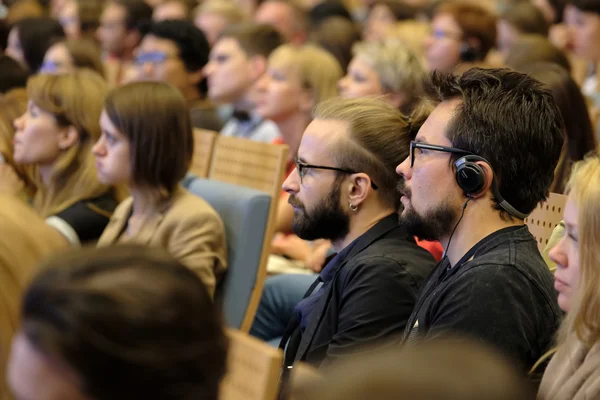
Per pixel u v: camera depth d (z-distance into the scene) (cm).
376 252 258
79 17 899
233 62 609
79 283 94
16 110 427
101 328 91
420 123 262
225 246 342
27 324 94
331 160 267
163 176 328
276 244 438
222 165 430
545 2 861
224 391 192
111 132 326
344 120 269
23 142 377
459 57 627
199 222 328
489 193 214
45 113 375
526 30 679
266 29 624
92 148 361
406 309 248
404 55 485
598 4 667
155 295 95
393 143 265
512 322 199
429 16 870
